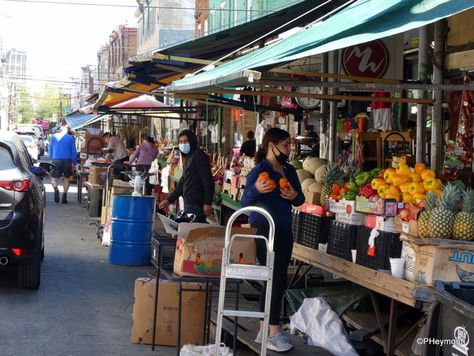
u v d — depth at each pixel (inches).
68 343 308.0
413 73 454.6
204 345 299.4
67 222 714.2
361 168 389.1
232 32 415.2
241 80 247.0
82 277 447.5
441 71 336.2
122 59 2305.6
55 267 476.7
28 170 401.7
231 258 264.2
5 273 452.4
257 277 239.6
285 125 656.4
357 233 293.4
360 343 287.1
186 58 433.4
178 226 274.8
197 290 292.0
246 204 284.4
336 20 230.4
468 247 241.4
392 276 258.1
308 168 379.9
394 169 281.7
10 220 380.2
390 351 268.4
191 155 393.1
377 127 416.2
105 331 329.4
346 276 292.5
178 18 1675.7
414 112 470.6
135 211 489.7
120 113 880.9
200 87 291.3
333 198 315.0
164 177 741.9
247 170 521.3
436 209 246.2
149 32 1822.1
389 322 273.3
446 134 390.0
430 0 179.0
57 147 901.8
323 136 451.8
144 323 309.4
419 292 239.6
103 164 815.7
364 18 198.8
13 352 291.9
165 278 320.5
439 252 241.1
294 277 362.3
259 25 412.8
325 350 285.7
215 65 449.4
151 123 1550.2
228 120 896.3
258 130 639.8
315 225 327.9
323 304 299.0
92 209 754.8
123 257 490.9
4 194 379.6
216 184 616.7
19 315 350.6
